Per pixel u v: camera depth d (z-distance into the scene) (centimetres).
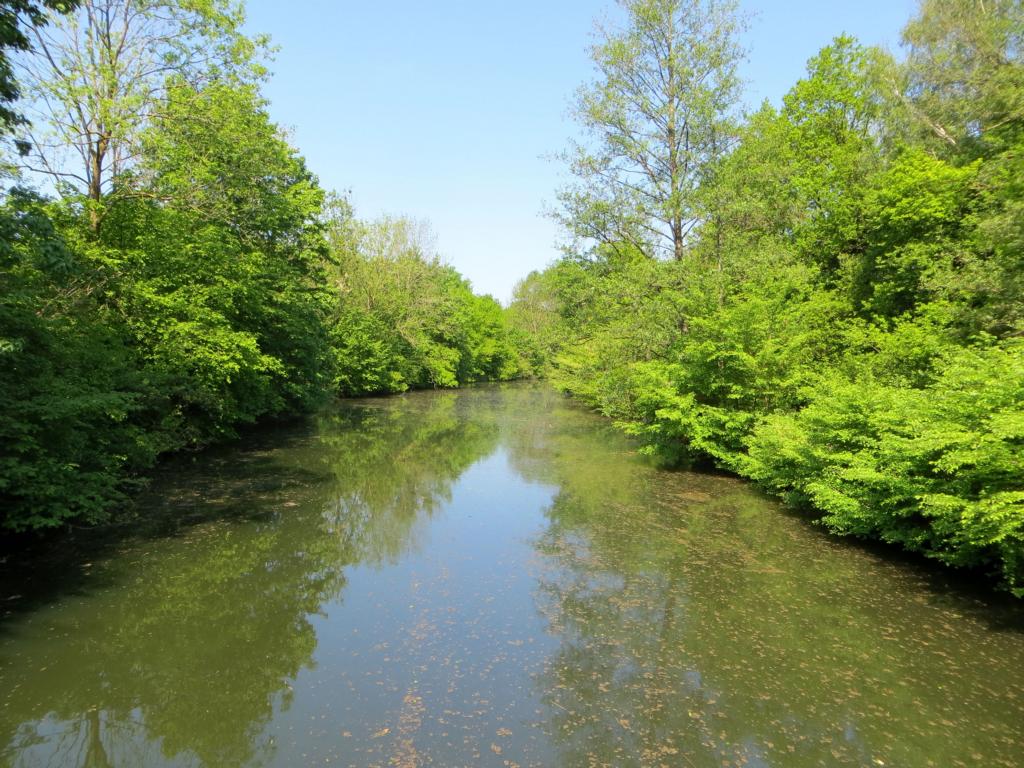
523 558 863
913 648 585
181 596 715
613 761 420
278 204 1808
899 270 1481
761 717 475
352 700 499
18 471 696
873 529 865
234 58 1549
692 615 666
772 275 1339
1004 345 861
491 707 489
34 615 654
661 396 1384
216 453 1691
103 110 1296
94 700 497
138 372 1216
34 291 868
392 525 1034
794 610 675
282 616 664
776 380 1230
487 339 6000
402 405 3412
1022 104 1133
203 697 503
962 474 650
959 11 1494
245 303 1697
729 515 1066
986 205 1246
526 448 1877
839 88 2355
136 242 1411
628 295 1588
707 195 1446
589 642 606
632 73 1648
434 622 653
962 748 435
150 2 1416
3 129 795
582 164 1691
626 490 1275
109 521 1001
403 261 4288
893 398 819
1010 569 645
